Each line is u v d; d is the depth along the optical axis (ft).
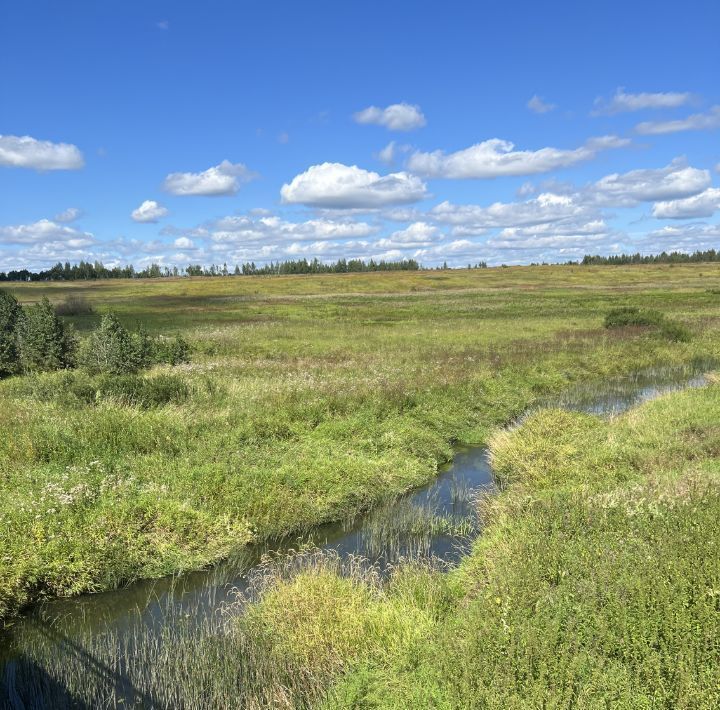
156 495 31.19
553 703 14.85
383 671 18.76
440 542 30.91
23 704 19.07
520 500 31.24
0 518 27.07
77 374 65.36
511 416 56.39
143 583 26.66
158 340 87.10
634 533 22.97
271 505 32.22
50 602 25.03
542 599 19.12
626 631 17.10
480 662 16.87
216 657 20.44
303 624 21.31
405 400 52.34
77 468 33.55
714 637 16.31
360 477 37.06
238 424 43.45
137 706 18.90
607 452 38.60
